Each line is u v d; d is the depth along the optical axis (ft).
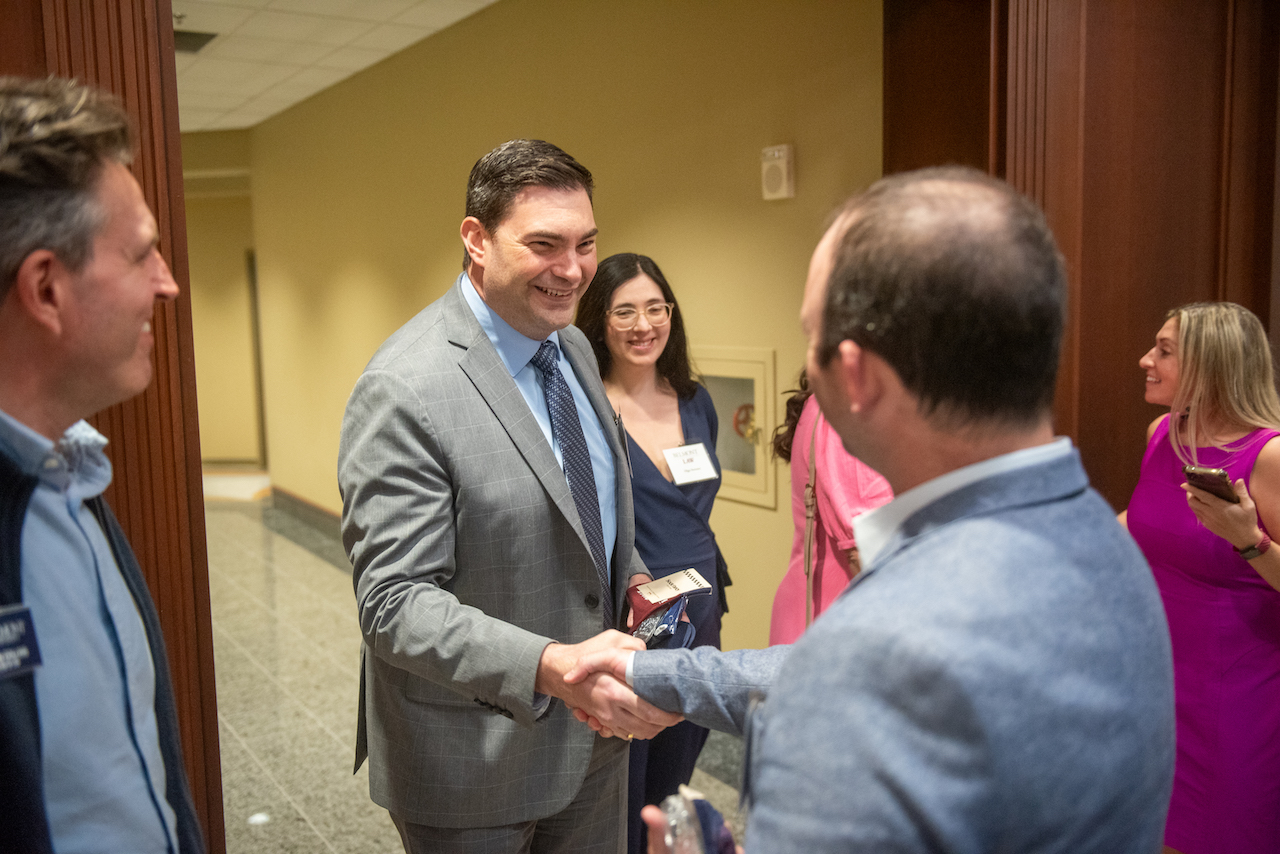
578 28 13.91
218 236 31.99
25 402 2.57
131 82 4.07
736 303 11.82
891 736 1.94
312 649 14.40
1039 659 1.97
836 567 6.61
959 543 2.13
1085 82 7.02
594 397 5.67
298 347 24.77
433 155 17.84
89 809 2.55
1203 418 6.48
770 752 2.14
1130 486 7.63
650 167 12.97
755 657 3.54
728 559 12.41
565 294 4.90
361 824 9.32
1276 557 5.93
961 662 1.92
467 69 16.51
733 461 12.16
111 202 2.56
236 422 32.83
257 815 9.50
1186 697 6.59
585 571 4.91
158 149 4.16
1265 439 6.24
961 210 2.18
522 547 4.70
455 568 4.67
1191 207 7.68
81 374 2.60
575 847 5.50
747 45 11.24
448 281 17.74
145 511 4.25
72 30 3.93
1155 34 7.31
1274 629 6.26
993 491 2.22
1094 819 2.05
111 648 2.69
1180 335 6.56
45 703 2.45
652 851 2.68
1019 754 1.92
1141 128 7.32
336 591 17.66
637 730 3.83
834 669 2.05
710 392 12.37
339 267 22.21
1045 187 7.00
